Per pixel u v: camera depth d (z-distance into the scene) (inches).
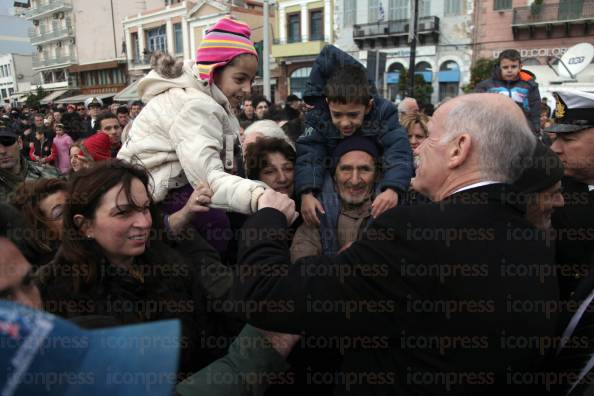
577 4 664.4
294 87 933.8
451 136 43.5
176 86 66.5
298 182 72.5
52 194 63.4
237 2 965.8
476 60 751.1
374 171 71.7
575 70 392.8
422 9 784.9
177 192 69.4
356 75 68.2
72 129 289.3
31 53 1829.5
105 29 1296.8
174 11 997.8
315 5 876.0
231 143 69.5
